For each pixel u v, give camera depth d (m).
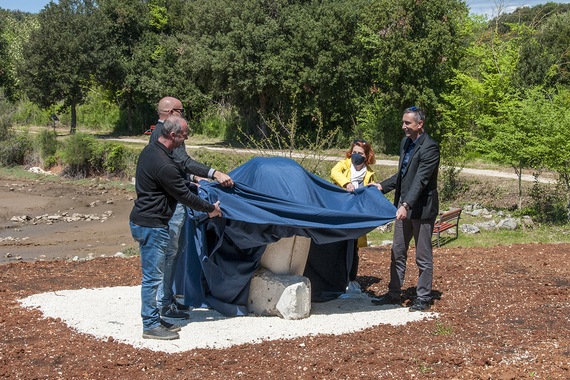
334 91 28.73
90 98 48.66
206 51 31.02
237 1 31.25
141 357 3.73
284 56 28.50
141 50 40.62
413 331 4.29
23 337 4.20
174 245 4.55
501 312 4.73
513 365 3.46
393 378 3.32
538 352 3.67
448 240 10.88
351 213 4.64
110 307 5.09
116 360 3.68
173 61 39.34
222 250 4.78
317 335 4.22
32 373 3.46
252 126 34.88
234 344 4.02
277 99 30.52
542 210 13.54
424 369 3.45
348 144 27.72
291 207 4.55
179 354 3.81
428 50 23.61
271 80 29.03
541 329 4.23
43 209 19.23
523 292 5.34
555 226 11.78
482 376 3.27
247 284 4.88
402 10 24.03
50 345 3.99
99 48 38.56
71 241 14.01
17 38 50.94
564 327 4.25
